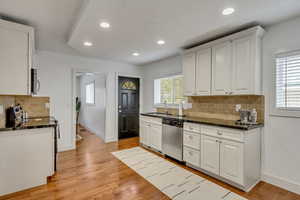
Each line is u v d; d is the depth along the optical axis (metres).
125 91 5.08
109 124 4.67
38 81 3.34
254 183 2.30
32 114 3.21
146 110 5.16
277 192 2.12
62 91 3.86
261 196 2.03
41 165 2.25
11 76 2.10
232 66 2.54
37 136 2.21
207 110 3.27
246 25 2.30
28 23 2.40
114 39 2.79
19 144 2.09
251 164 2.23
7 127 2.04
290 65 2.18
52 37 2.94
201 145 2.64
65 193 2.08
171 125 3.24
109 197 2.00
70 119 3.96
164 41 2.92
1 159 1.98
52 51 3.69
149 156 3.44
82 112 7.37
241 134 2.12
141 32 2.49
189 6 1.79
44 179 2.27
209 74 2.86
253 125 2.26
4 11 2.05
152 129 3.81
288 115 2.18
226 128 2.29
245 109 2.64
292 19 2.13
